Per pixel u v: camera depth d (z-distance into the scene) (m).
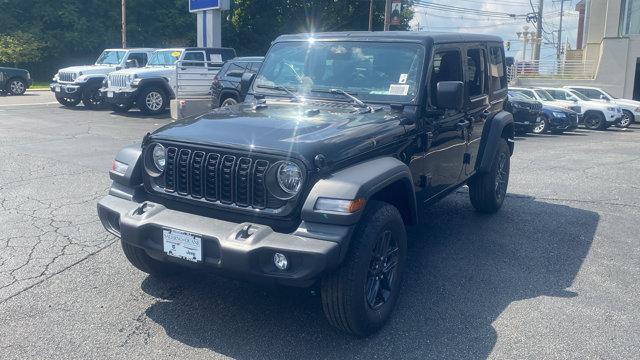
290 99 5.37
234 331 4.29
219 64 18.44
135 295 4.84
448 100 4.79
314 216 3.76
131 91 17.84
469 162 6.47
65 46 38.28
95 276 5.20
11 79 25.03
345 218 3.72
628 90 30.34
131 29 40.00
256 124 4.38
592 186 9.47
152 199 4.53
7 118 16.61
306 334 4.27
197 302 4.74
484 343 4.18
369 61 5.32
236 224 3.97
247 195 4.00
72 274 5.24
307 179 3.83
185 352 3.98
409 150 4.89
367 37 5.45
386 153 4.55
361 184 3.83
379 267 4.30
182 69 16.64
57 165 9.78
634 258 6.00
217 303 4.73
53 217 6.88
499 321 4.52
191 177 4.22
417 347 4.12
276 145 3.93
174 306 4.66
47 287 4.96
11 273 5.23
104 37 39.09
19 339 4.10
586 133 21.27
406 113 4.97
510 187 9.29
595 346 4.16
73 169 9.49
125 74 18.12
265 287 5.04
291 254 3.68
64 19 38.03
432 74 5.21
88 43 38.44
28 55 36.38
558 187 9.35
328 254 3.64
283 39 5.88
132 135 13.73
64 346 4.02
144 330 4.27
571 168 11.37
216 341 4.14
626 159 12.85
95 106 20.25
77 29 38.38
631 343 4.21
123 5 33.44
